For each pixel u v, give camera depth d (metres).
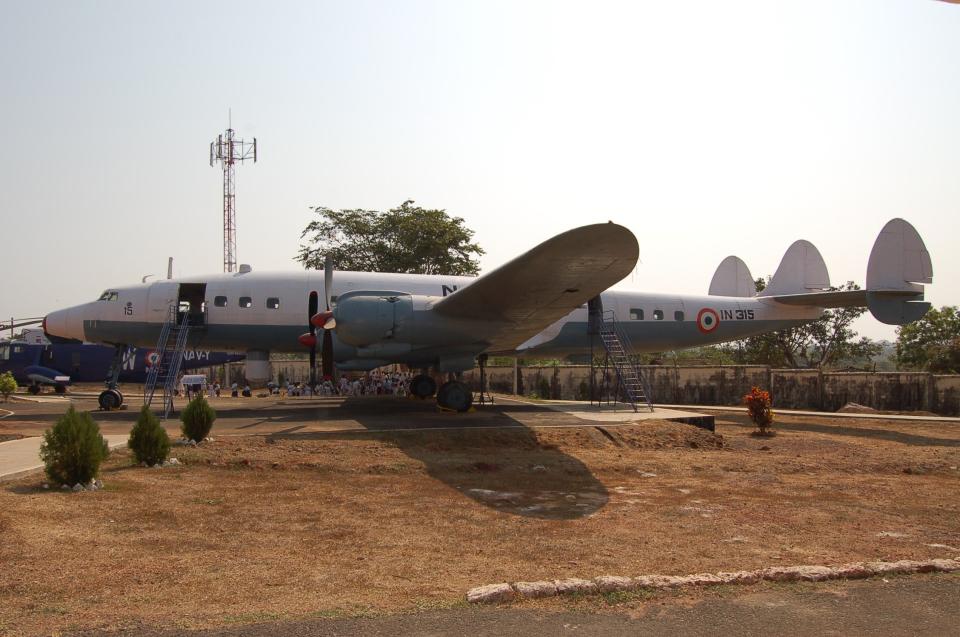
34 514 7.45
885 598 5.48
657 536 7.48
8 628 4.62
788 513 8.79
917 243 23.62
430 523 7.87
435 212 43.59
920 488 10.97
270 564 6.20
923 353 40.12
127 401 26.56
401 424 15.73
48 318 20.89
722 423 22.19
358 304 16.89
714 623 4.93
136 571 5.88
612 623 4.92
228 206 52.97
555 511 8.66
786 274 25.91
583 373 34.78
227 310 20.52
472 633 4.71
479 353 18.94
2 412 20.42
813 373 31.06
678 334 23.91
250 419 17.02
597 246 12.37
